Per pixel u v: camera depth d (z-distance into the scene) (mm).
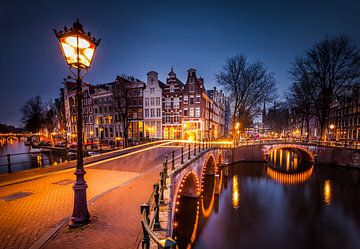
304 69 35344
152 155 18797
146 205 3504
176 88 40906
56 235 4625
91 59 5285
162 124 41125
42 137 66500
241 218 16297
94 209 6137
